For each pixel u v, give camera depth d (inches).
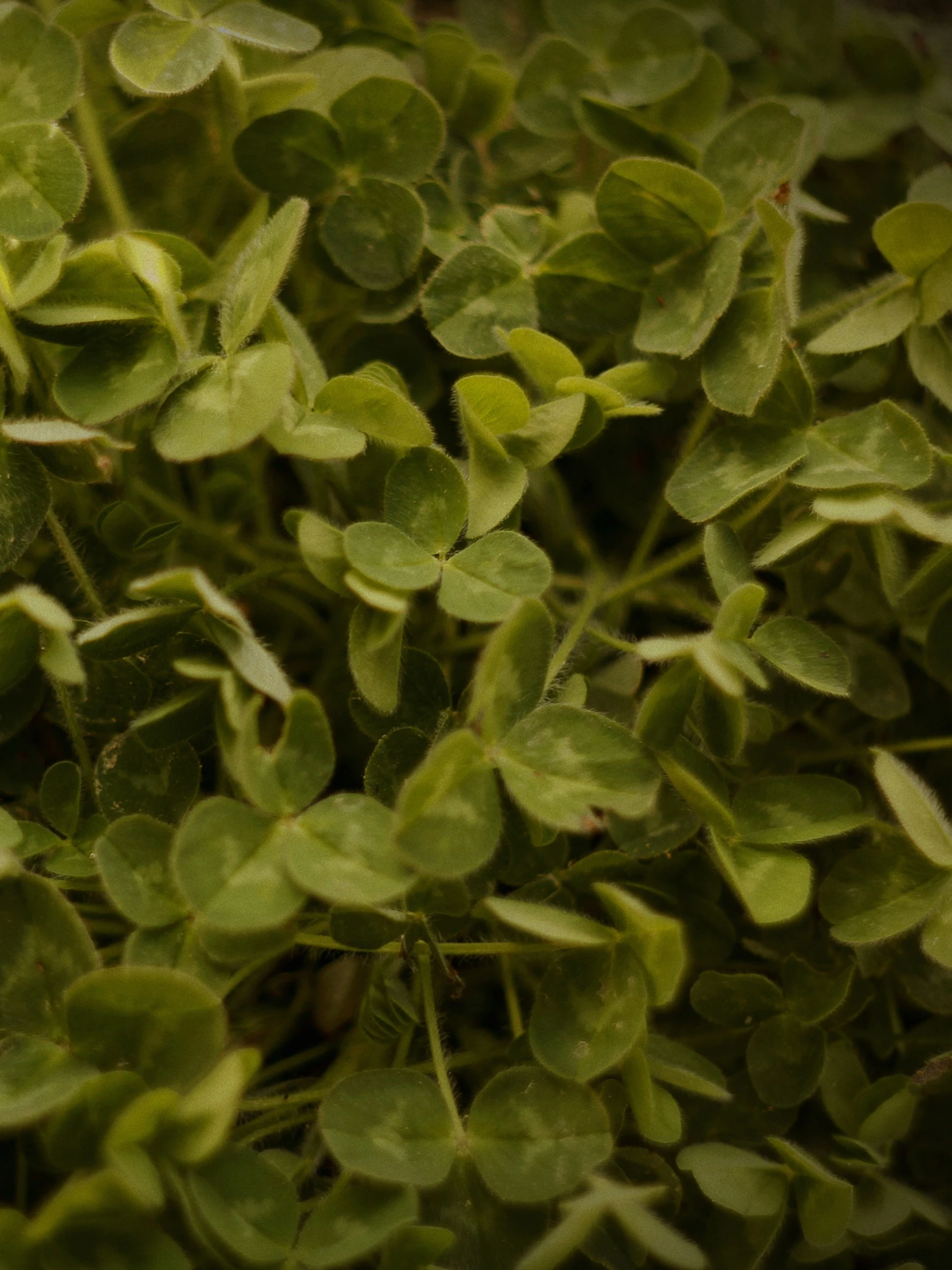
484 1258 9.5
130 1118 8.4
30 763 11.0
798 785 10.1
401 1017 9.8
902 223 10.7
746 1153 10.1
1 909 9.2
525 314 11.4
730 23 14.0
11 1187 9.7
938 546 10.7
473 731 9.1
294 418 9.8
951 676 11.1
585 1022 9.5
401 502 9.9
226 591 10.6
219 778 10.8
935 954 9.8
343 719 11.4
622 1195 8.7
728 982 10.6
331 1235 9.0
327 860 8.8
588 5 13.4
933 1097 10.9
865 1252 10.7
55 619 8.9
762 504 10.7
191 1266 8.9
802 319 11.7
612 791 9.4
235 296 10.0
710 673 9.1
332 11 12.7
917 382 12.8
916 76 14.0
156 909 9.3
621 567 12.7
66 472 10.1
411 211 11.5
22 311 9.9
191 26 10.9
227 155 11.6
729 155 11.5
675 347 10.9
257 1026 11.0
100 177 11.4
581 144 13.0
